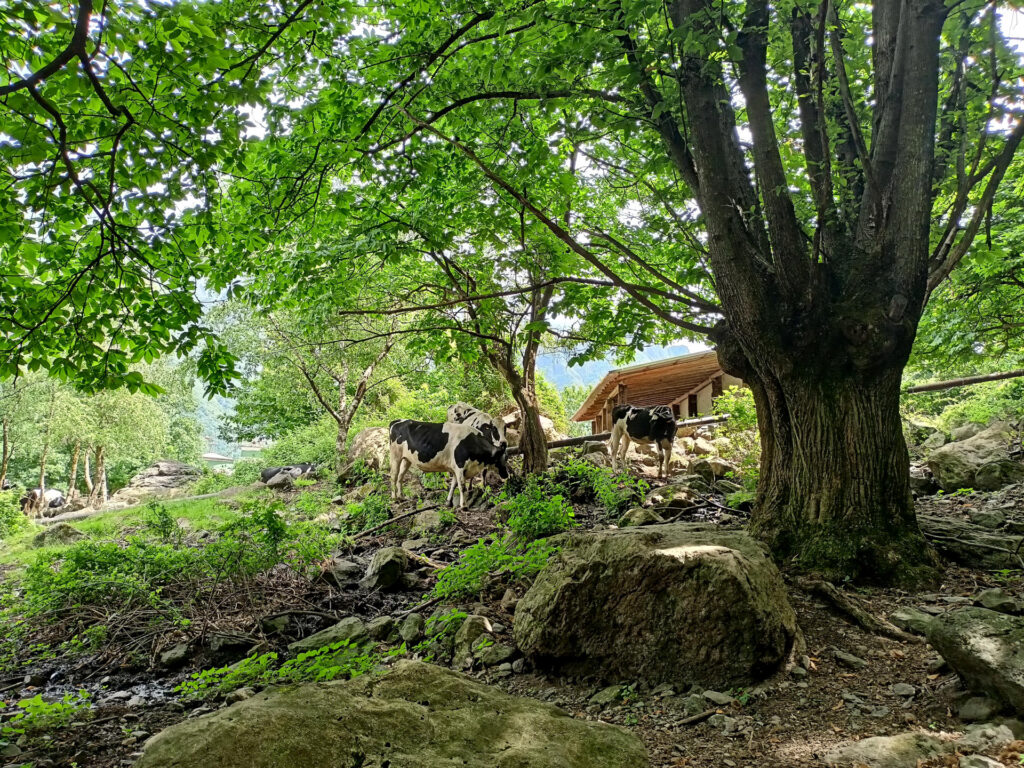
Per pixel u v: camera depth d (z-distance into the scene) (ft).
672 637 14.15
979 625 11.30
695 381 72.02
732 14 19.26
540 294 43.52
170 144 16.81
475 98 22.31
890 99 18.72
